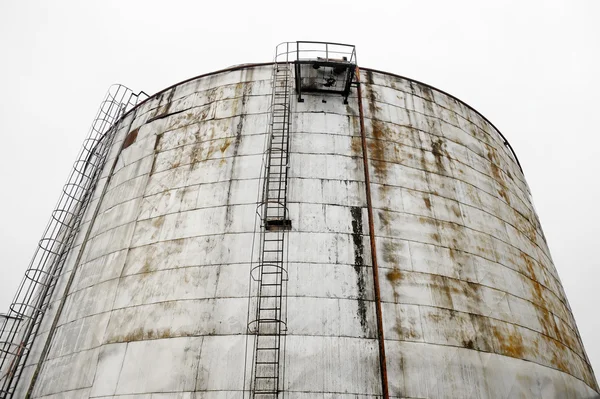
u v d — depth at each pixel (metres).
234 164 15.31
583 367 15.92
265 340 11.68
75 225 18.48
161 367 11.73
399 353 11.73
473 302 13.48
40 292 17.44
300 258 12.99
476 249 14.89
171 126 17.69
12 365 15.05
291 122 15.88
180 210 14.76
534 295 15.54
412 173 15.59
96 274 15.09
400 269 13.22
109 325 13.23
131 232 15.14
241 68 18.22
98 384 12.15
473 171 17.34
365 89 17.33
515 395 12.34
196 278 13.03
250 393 11.02
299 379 11.12
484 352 12.62
